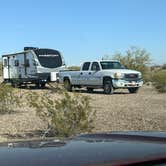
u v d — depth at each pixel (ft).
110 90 96.12
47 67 122.11
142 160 8.78
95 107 64.64
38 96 57.67
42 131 44.73
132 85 96.12
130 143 10.50
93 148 9.89
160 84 99.60
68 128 40.01
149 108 63.72
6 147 10.84
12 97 63.10
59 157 9.02
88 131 40.52
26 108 64.39
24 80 126.62
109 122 49.73
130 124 48.55
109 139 11.32
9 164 8.71
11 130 45.88
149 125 47.83
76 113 40.19
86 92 102.89
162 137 11.18
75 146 10.28
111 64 100.48
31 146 10.73
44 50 123.75
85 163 8.48
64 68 124.67
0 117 55.88
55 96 79.36
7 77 134.21
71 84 105.60
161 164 8.95
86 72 101.65
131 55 135.64
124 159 8.76
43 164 8.54
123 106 66.74
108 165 8.39
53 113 41.11
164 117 53.52
